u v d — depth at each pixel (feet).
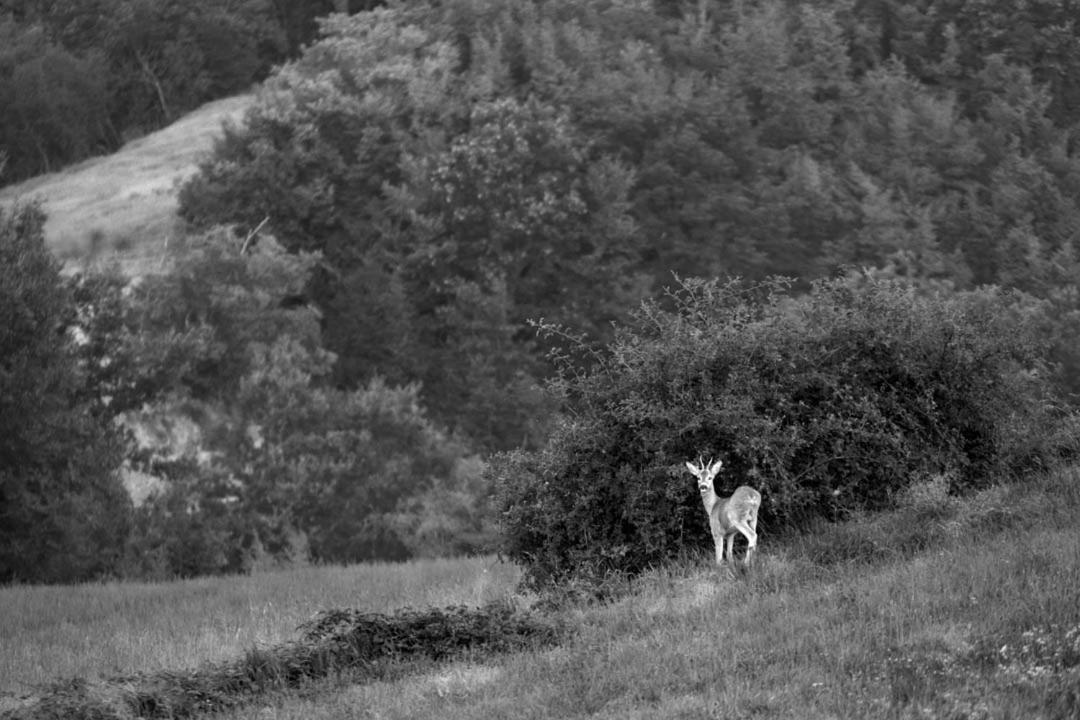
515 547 174.40
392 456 458.09
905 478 167.12
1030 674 95.66
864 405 168.35
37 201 436.35
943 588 119.96
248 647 154.20
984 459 174.81
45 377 399.85
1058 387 207.00
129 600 240.12
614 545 165.89
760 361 170.09
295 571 287.48
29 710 123.44
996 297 192.75
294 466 432.25
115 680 132.05
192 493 422.00
